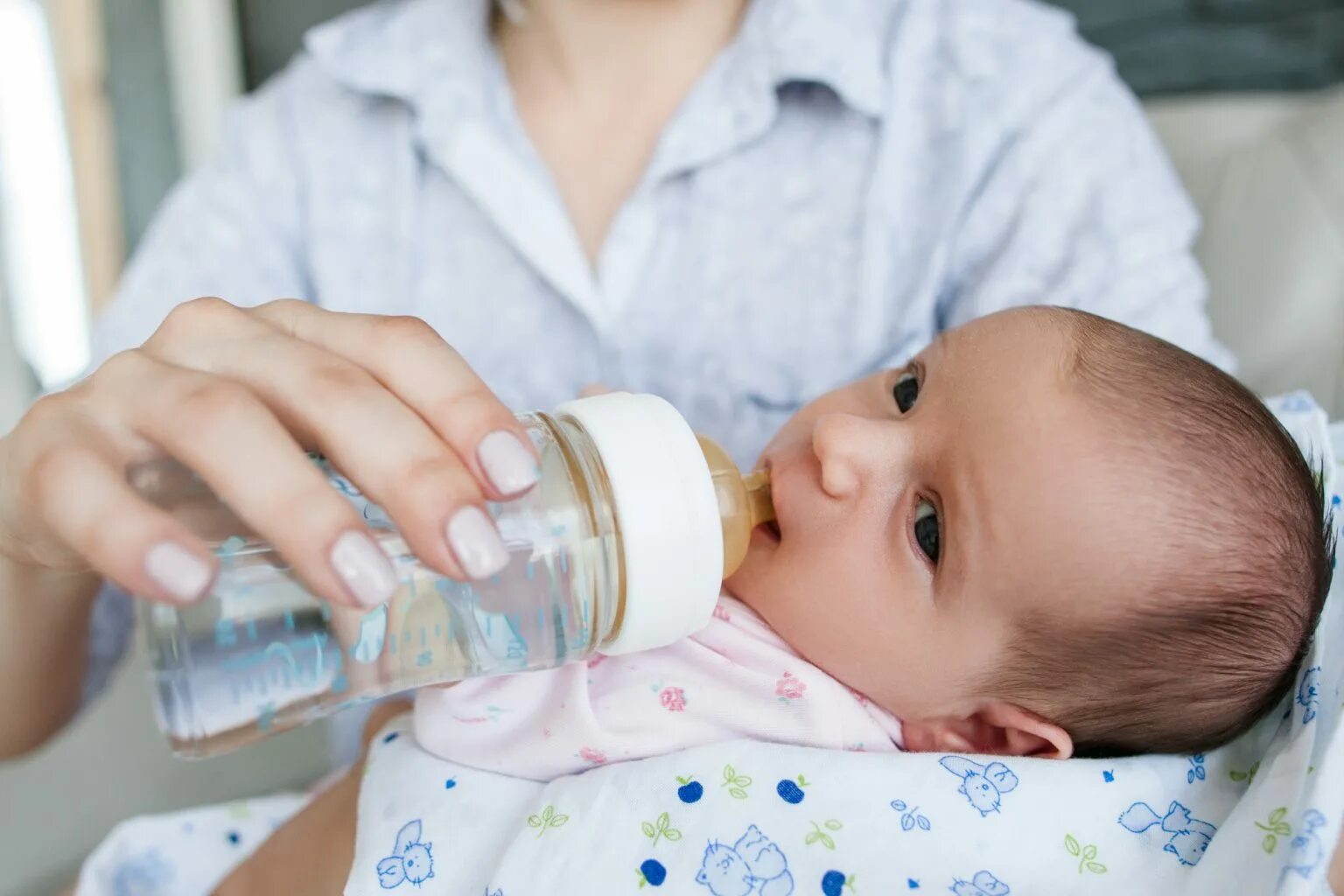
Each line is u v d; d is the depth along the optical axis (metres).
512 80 0.99
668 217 0.92
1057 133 0.93
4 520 0.53
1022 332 0.67
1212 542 0.60
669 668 0.65
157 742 1.08
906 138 0.93
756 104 0.90
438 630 0.51
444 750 0.64
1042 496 0.61
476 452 0.43
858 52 0.90
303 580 0.44
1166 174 0.96
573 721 0.61
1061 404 0.62
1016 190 0.92
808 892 0.54
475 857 0.59
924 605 0.63
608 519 0.51
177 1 1.66
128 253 1.76
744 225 0.92
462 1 0.97
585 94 0.95
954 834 0.57
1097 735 0.65
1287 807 0.54
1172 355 0.66
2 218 1.71
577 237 0.92
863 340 0.89
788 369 0.90
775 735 0.63
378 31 1.00
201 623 0.45
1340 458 0.76
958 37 0.96
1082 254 0.88
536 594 0.51
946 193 0.92
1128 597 0.60
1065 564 0.60
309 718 0.50
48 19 1.69
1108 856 0.57
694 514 0.51
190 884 0.88
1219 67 1.28
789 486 0.67
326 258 0.97
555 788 0.60
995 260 0.91
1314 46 1.25
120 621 0.85
